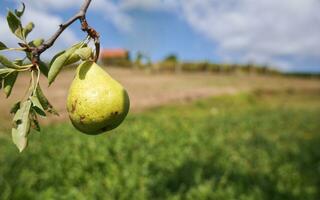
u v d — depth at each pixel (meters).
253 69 57.59
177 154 10.35
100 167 8.70
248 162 10.39
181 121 16.62
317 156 11.38
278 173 9.27
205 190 7.20
